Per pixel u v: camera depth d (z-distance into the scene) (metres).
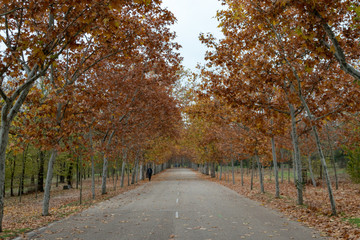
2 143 8.03
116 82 18.59
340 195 15.67
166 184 29.33
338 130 20.31
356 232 6.90
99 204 14.50
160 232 7.61
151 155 39.53
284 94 13.38
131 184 33.28
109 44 10.80
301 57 11.98
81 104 12.37
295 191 19.38
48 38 7.16
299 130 20.23
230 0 11.99
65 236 7.36
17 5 6.99
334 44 6.64
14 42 7.68
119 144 20.23
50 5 7.02
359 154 19.09
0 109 9.67
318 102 12.35
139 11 9.78
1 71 7.44
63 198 22.27
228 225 8.45
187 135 41.44
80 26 7.65
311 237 6.86
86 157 16.16
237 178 40.22
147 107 22.25
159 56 14.32
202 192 19.73
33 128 10.97
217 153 35.16
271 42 12.13
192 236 7.13
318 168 29.30
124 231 7.80
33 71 8.41
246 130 20.16
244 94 12.72
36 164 28.33
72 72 13.45
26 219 11.37
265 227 8.12
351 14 8.66
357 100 10.78
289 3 6.97
